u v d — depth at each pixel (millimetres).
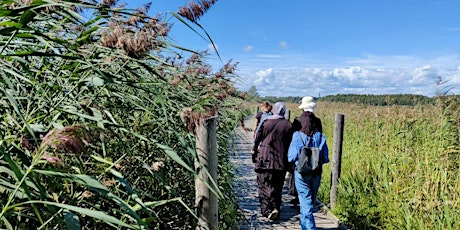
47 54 1312
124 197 2436
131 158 2637
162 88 2621
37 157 1061
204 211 2652
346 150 9867
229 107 5484
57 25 1847
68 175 1262
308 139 4957
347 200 5949
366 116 12516
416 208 4688
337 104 25547
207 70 3922
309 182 4957
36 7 1177
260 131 5824
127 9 1428
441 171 5043
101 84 1719
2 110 1835
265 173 5703
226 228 4246
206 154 2633
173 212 3000
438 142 7105
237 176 6258
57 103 1777
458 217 4289
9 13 1191
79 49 1729
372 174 6711
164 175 2803
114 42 1636
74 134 1018
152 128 2684
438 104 7840
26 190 1084
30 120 1660
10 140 1488
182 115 2637
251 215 5809
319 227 5582
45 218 1719
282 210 6297
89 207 2053
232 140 6398
